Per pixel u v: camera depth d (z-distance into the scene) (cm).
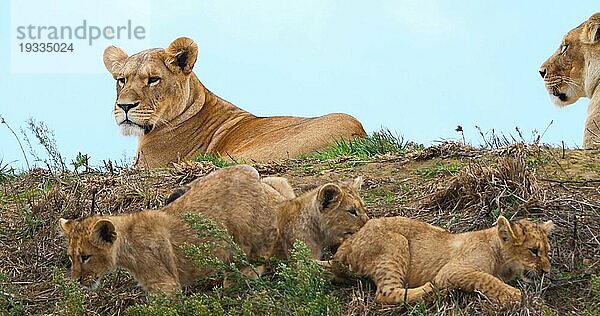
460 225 1304
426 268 1142
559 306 1098
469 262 1118
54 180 1709
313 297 1042
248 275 1158
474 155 1652
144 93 2094
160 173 1772
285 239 1278
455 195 1404
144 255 1127
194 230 1157
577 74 2061
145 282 1136
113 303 1160
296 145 1994
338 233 1273
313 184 1623
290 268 1070
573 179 1493
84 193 1559
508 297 1062
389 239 1146
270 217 1214
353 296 1097
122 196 1538
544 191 1371
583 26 2061
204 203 1181
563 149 1623
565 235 1239
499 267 1136
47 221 1442
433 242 1155
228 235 1122
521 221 1147
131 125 2083
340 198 1271
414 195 1493
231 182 1202
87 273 1119
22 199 1630
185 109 2183
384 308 1095
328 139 2011
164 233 1144
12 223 1487
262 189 1219
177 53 2142
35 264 1320
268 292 1084
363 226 1190
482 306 1052
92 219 1134
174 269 1145
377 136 1903
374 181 1593
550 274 1143
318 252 1282
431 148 1684
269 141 2086
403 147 1895
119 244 1126
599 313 1064
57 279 1113
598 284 1054
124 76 2109
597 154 1622
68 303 1088
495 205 1348
